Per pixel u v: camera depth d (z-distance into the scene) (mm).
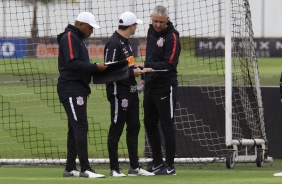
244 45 39562
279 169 36750
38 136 47188
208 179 31703
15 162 38031
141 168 34094
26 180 31141
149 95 33719
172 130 33688
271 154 40875
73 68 31547
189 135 40469
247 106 39688
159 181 30922
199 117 40500
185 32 56625
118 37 32406
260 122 39125
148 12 47875
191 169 36875
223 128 40312
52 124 51344
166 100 33375
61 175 33750
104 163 38094
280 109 40750
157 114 34156
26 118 53625
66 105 32125
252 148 38719
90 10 47562
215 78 64875
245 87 39812
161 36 33219
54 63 62781
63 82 32094
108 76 32125
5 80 63188
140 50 51500
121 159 38312
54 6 53156
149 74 32938
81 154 32219
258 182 30125
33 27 54812
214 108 40406
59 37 32250
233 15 39312
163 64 32875
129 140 33344
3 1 54906
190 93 40594
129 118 33000
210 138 40344
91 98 59188
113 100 32562
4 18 56969
